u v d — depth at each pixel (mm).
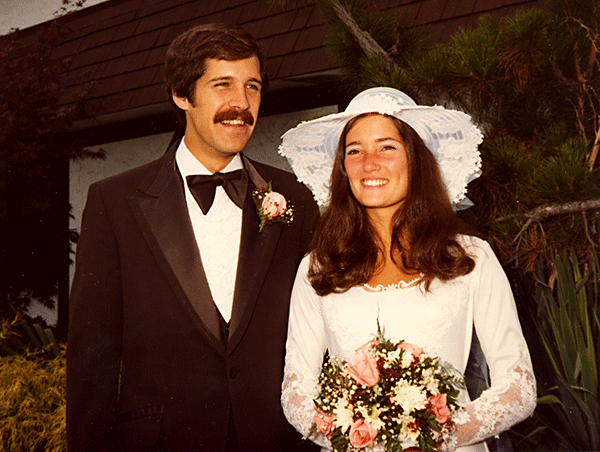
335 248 2090
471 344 2051
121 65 6305
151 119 6523
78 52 6656
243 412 2121
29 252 6574
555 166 3135
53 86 6340
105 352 2096
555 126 3494
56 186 6812
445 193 2084
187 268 2156
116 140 6773
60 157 6750
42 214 6668
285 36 5320
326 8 4051
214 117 2186
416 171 2057
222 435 2102
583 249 3449
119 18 6680
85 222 2193
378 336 1809
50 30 6473
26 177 6465
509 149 3260
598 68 3455
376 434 1645
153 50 6176
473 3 4449
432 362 1748
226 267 2238
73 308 2117
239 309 2160
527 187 3174
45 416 3838
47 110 6246
